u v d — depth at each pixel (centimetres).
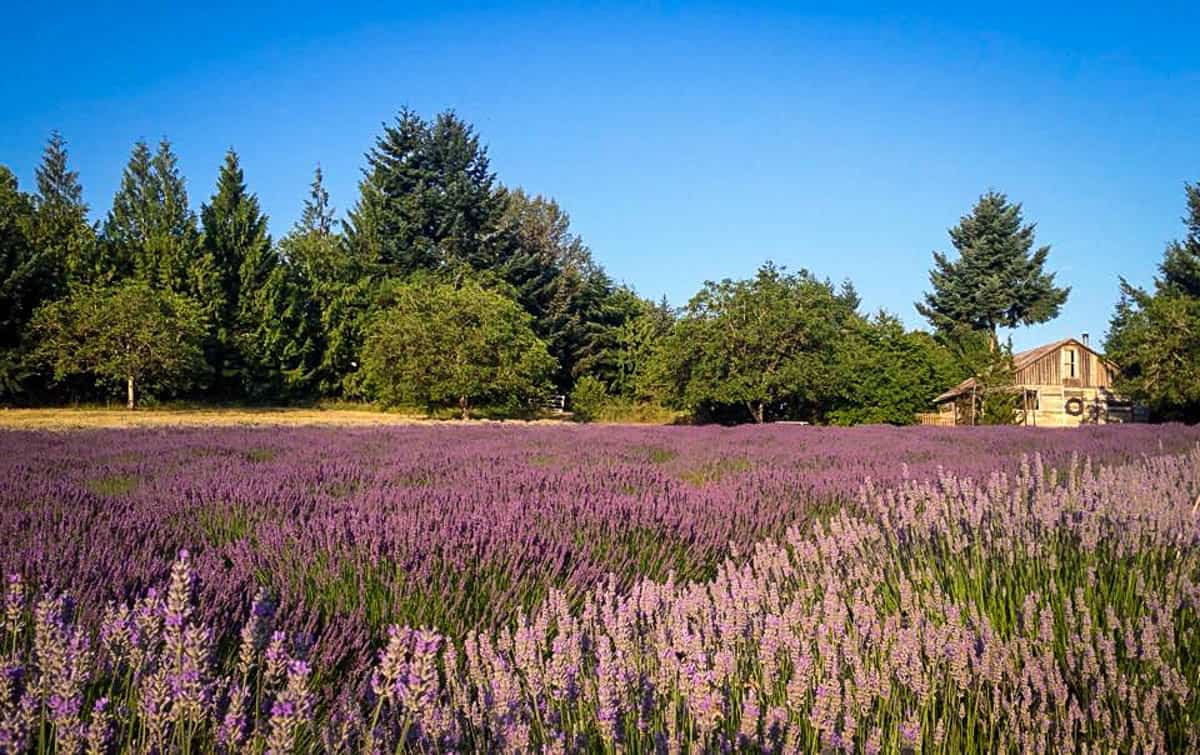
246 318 4200
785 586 392
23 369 3388
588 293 5528
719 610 304
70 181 5784
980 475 929
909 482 710
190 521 570
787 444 1518
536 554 442
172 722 202
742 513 619
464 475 873
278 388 4241
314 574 387
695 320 3697
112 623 225
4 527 483
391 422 2984
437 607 355
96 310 3447
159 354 3478
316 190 6078
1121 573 364
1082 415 4631
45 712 193
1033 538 422
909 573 404
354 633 324
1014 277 6353
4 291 3378
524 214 6619
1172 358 4019
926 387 4122
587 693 249
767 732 221
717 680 240
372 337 3928
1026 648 276
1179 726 258
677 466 1083
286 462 1040
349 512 535
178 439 1454
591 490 729
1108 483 530
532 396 4053
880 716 245
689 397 3681
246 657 224
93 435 1588
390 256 5125
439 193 5197
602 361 5347
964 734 256
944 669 276
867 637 296
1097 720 256
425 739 213
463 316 3834
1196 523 432
